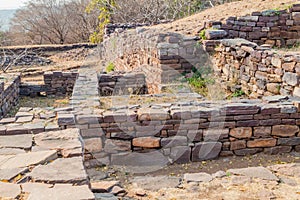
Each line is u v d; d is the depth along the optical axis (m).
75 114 4.39
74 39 25.00
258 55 6.20
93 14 23.12
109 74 7.08
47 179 2.15
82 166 2.36
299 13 8.57
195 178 3.56
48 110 4.80
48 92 9.98
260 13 8.53
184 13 18.38
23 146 2.79
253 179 3.45
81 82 6.96
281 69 5.55
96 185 3.37
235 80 6.92
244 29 8.56
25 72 14.30
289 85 5.35
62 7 24.52
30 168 2.32
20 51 18.61
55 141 2.90
